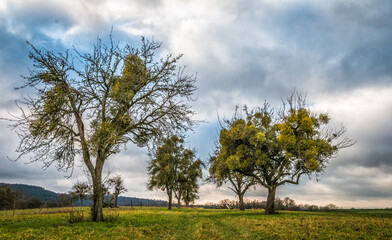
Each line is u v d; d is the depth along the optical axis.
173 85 22.92
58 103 20.28
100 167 21.05
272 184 37.12
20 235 12.78
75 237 12.69
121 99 21.50
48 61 20.67
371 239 13.05
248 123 37.78
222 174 37.56
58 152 20.88
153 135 23.03
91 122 20.64
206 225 19.78
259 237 13.74
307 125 34.06
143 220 22.81
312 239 12.95
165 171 53.22
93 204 20.72
